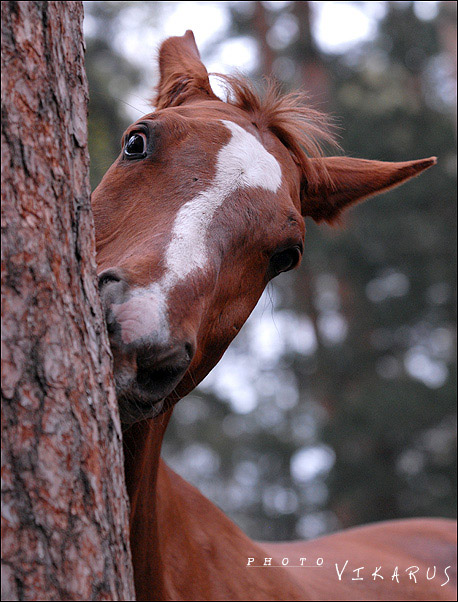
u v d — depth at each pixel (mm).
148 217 4473
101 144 15875
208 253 4336
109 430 3125
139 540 5344
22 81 3012
